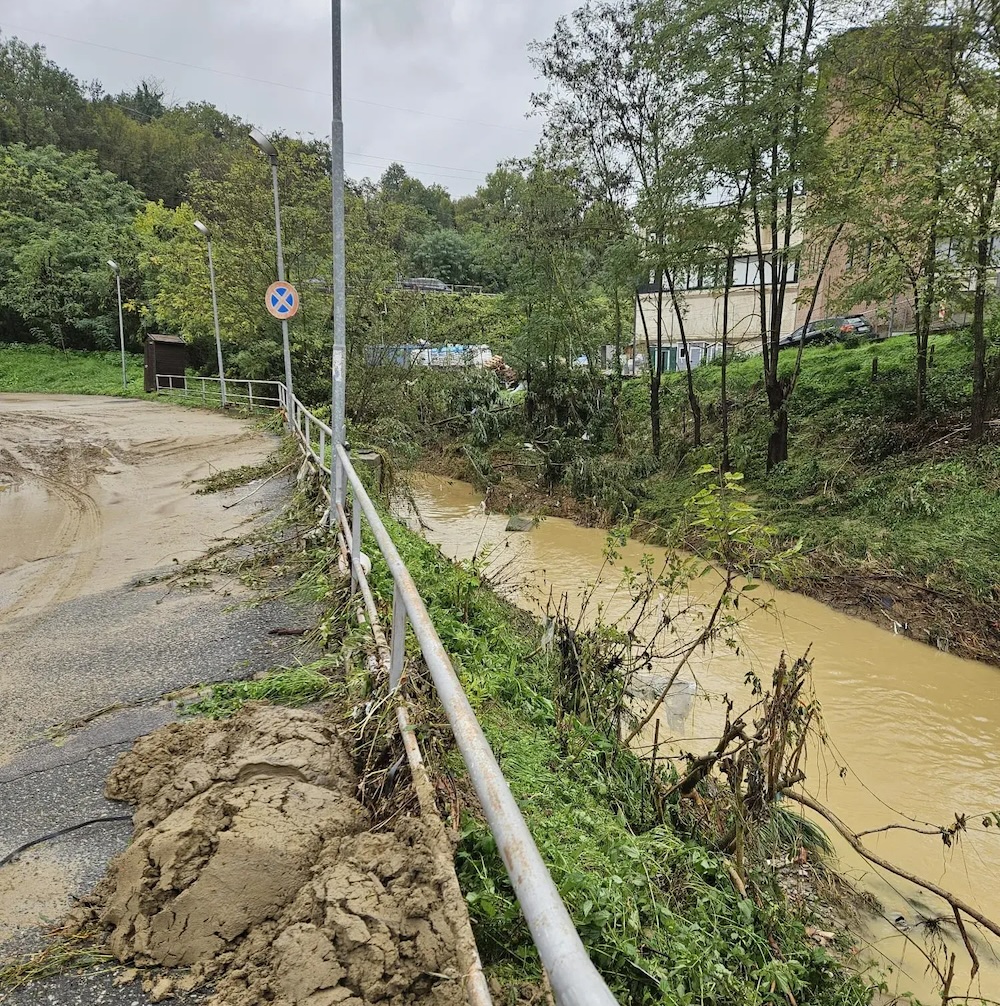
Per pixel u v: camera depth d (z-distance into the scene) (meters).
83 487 11.91
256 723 3.28
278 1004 1.93
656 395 16.98
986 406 11.50
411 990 1.95
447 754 3.12
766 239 21.16
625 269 15.42
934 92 11.05
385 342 19.25
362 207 21.72
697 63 12.42
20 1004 2.11
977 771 6.09
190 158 51.59
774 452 14.05
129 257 38.00
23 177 40.50
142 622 5.40
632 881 2.87
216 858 2.40
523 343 19.78
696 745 6.00
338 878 2.23
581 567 11.29
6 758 3.54
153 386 27.31
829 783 5.92
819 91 11.98
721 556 5.06
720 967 2.72
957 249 10.80
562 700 4.89
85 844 2.86
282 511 8.98
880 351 16.59
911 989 3.94
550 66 15.96
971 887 4.81
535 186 17.97
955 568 9.31
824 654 8.32
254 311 22.36
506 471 18.53
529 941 2.28
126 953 2.28
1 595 6.48
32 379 32.94
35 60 56.59
